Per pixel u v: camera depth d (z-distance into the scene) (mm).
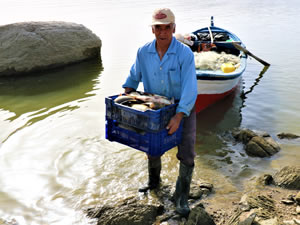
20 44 9852
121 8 26031
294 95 7523
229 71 6926
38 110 6840
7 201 3977
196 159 4969
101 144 5348
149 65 3344
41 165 4754
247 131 5562
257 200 3818
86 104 7113
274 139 5543
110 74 9391
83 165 4762
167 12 3045
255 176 4480
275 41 12711
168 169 4633
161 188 4168
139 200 3959
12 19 21672
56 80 9164
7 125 6062
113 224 3488
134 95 3436
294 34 13836
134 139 3346
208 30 10734
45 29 10469
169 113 3215
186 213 3637
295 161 4832
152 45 3281
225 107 7094
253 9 23359
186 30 15328
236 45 8781
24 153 5070
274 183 4270
